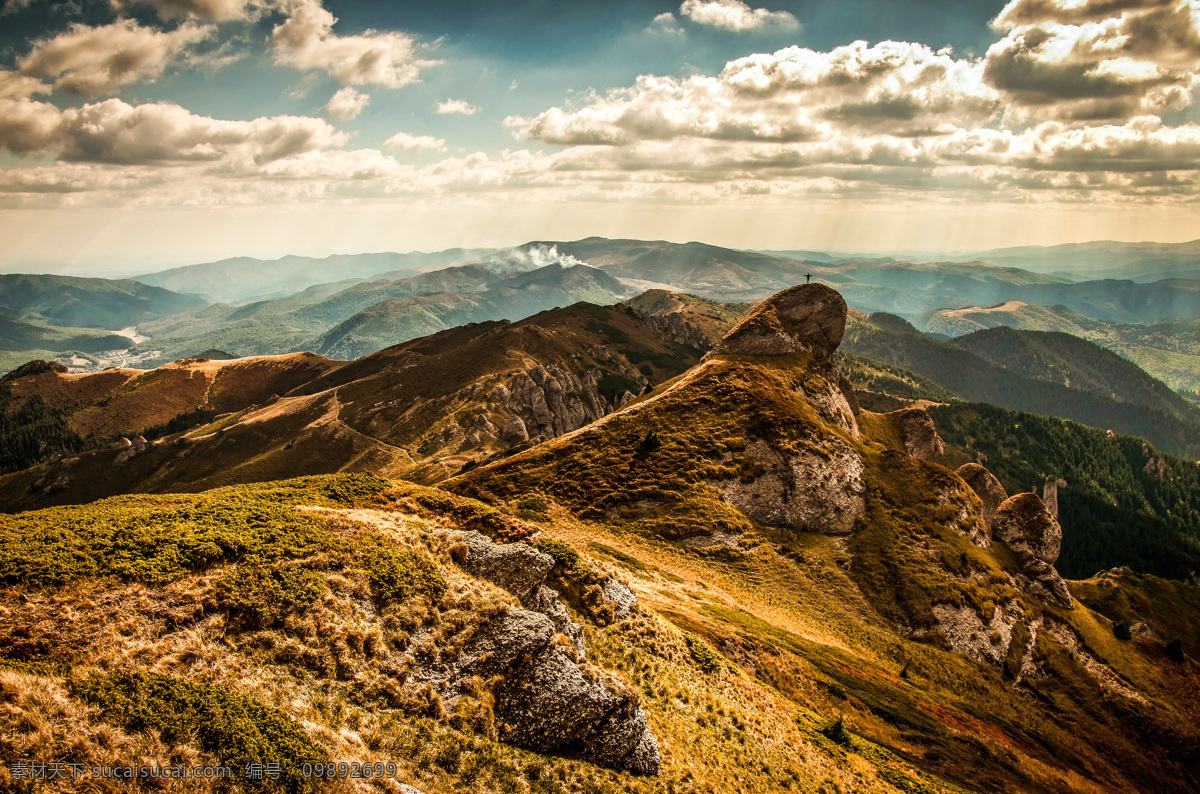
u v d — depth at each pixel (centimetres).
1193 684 9181
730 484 9731
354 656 2773
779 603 7775
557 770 2736
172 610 2662
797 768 3756
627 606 4381
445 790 2403
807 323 14338
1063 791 5806
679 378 14600
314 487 4678
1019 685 8169
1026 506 11125
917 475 10712
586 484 9488
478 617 3156
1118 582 13562
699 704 3866
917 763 4925
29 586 2608
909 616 8281
